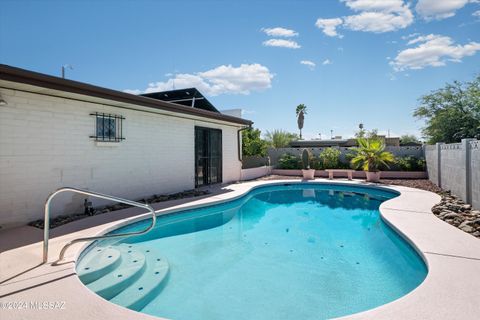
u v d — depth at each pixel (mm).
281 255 5039
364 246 5504
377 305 3363
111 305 2609
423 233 4832
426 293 2836
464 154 7250
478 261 3641
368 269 4414
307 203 9883
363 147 13297
